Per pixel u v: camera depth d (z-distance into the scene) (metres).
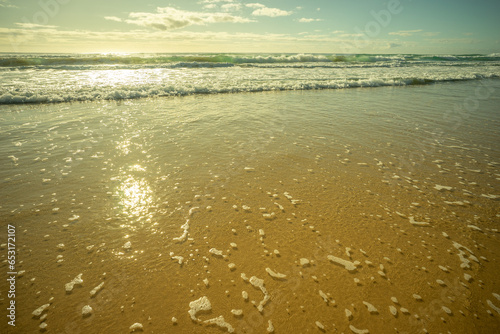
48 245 2.85
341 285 2.49
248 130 6.66
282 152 5.39
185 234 3.10
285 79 15.15
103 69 17.02
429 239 3.07
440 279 2.54
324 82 14.20
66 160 4.82
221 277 2.56
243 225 3.28
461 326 2.12
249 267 2.68
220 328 2.10
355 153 5.43
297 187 4.14
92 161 4.81
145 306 2.26
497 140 6.30
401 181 4.36
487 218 3.45
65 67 16.97
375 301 2.34
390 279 2.55
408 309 2.26
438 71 21.20
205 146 5.62
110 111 8.16
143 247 2.88
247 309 2.26
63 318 2.14
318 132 6.61
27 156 4.92
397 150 5.61
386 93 12.10
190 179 4.29
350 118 7.91
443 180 4.40
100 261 2.68
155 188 4.01
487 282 2.52
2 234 2.96
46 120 7.10
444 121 7.75
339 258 2.81
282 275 2.60
